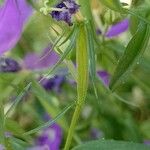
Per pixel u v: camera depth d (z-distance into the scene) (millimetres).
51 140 158
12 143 115
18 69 145
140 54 105
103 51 140
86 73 102
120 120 169
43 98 129
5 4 102
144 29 105
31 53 166
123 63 105
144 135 169
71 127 107
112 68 146
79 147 110
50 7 96
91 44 100
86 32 99
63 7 97
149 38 109
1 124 104
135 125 168
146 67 140
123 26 140
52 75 111
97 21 137
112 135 167
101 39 141
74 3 97
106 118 170
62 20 97
